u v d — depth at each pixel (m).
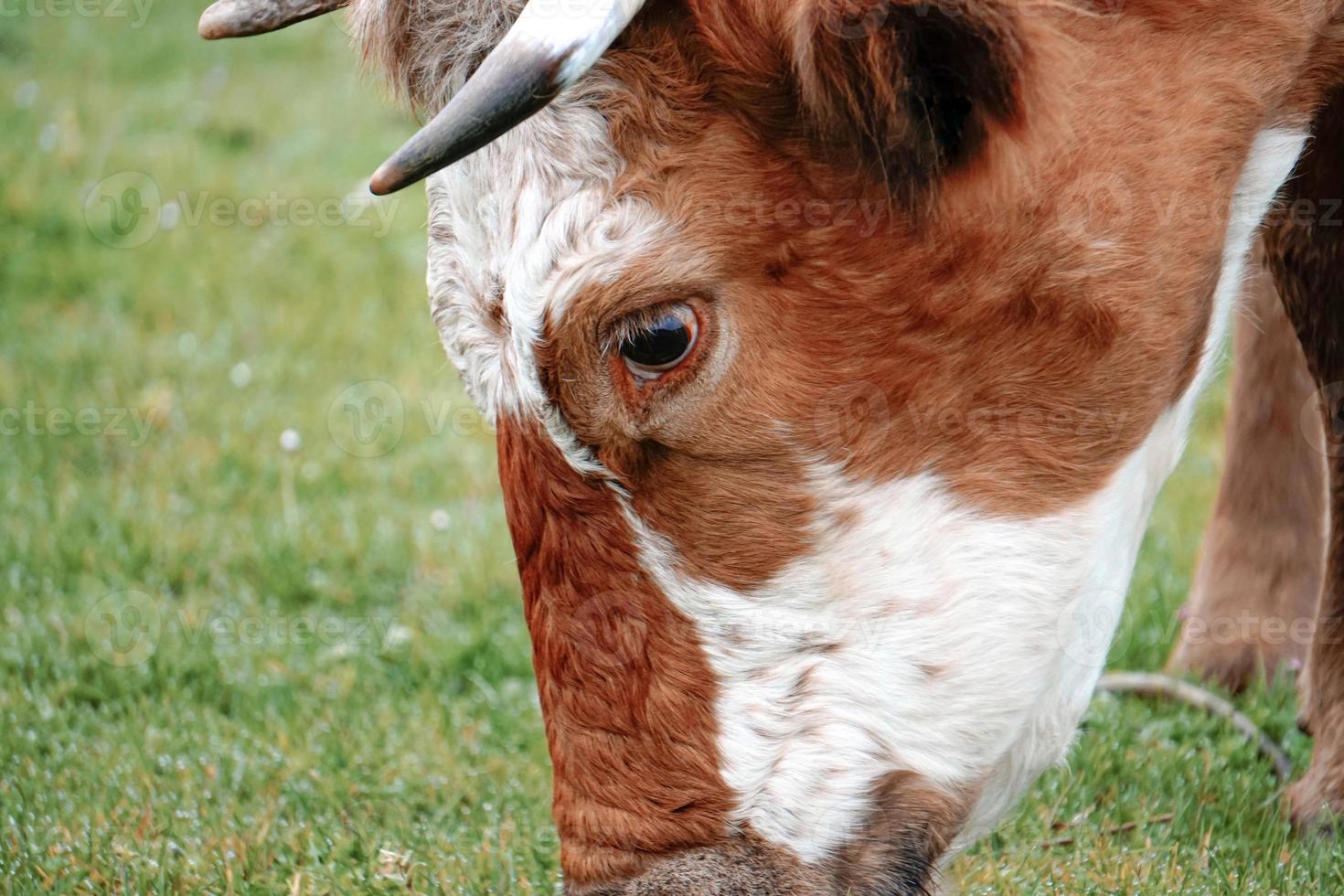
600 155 4.23
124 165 17.09
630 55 4.19
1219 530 7.82
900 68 3.87
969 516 4.43
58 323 13.66
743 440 4.27
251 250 15.38
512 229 4.34
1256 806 6.45
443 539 9.98
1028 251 4.22
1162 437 4.70
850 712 4.42
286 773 7.07
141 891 5.79
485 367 4.55
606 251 4.18
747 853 4.43
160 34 22.89
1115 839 6.26
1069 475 4.47
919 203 4.05
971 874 5.78
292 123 18.98
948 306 4.23
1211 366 4.84
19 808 6.57
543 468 4.43
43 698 7.91
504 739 7.58
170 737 7.46
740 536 4.35
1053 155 4.16
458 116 3.89
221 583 9.52
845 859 4.42
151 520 10.09
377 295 14.39
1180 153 4.45
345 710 7.89
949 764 4.50
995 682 4.48
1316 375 6.23
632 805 4.49
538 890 5.85
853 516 4.36
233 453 11.14
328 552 9.85
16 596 9.11
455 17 4.52
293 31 23.23
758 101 4.09
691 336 4.21
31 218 15.67
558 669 4.54
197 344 13.22
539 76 3.87
